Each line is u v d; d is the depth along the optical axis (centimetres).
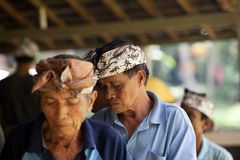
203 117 401
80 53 1093
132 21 744
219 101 1802
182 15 732
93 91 246
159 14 740
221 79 1831
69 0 736
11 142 249
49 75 231
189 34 763
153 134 293
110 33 761
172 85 1841
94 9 754
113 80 280
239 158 576
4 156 250
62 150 245
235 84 1786
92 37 801
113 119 303
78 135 247
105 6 743
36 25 804
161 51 1772
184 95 404
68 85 231
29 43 594
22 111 554
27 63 577
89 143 243
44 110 235
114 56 279
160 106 298
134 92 285
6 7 764
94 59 281
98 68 279
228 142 575
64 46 839
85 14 764
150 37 785
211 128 422
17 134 251
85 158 244
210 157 403
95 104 312
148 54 803
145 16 755
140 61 285
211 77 1844
